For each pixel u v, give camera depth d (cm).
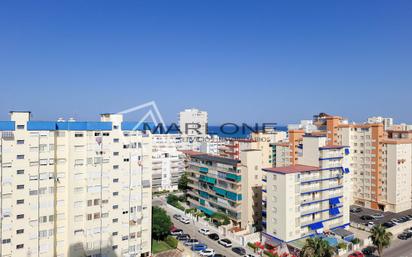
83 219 6612
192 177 11575
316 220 8406
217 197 10194
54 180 6381
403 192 11312
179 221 10275
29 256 6159
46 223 6319
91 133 6644
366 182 11756
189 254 7625
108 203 6831
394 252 7819
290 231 7738
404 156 11300
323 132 13025
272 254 7512
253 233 8519
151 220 8044
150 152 7356
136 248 7225
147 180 7331
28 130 6125
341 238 8212
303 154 9069
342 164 9044
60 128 6431
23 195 6091
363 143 11819
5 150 5922
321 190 8488
